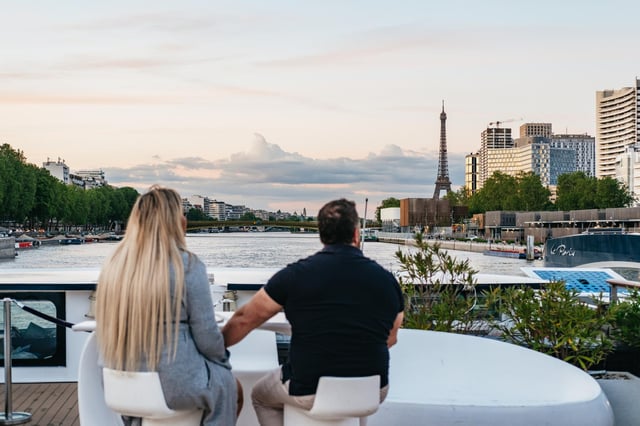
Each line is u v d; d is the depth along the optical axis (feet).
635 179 531.09
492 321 19.11
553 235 310.04
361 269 9.06
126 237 8.91
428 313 18.42
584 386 11.76
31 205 316.60
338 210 9.23
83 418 10.01
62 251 292.61
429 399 11.21
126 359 8.70
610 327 19.48
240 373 12.37
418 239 19.24
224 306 18.42
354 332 8.86
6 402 16.43
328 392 8.86
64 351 19.94
